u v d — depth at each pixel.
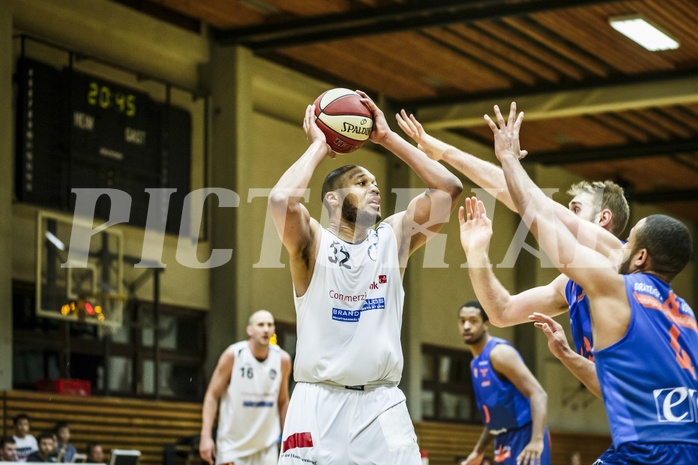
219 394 9.60
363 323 4.79
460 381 22.80
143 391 15.77
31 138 13.90
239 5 16.08
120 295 14.98
